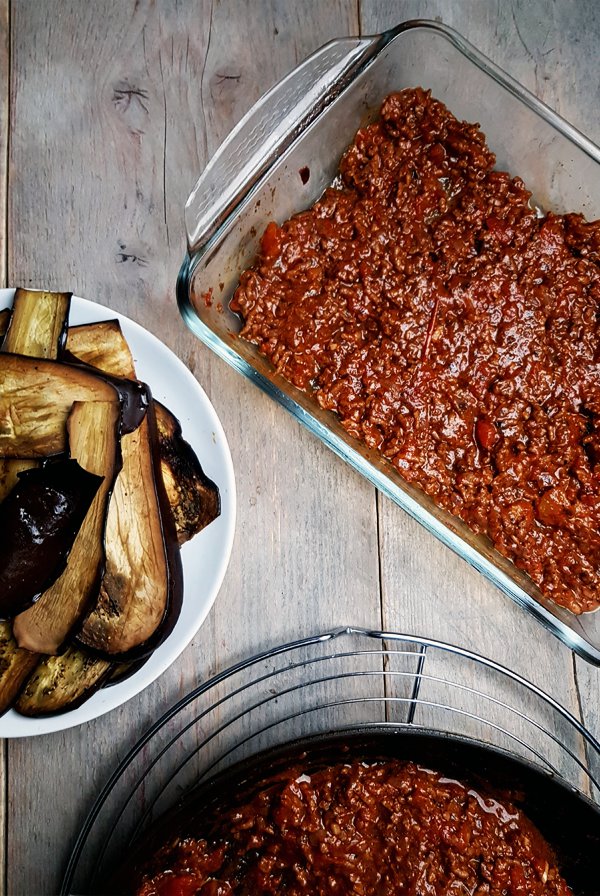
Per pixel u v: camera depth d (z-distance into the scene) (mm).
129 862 639
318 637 715
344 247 725
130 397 627
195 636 737
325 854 667
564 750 746
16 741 721
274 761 662
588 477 719
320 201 728
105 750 724
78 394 614
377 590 752
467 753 674
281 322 716
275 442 752
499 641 758
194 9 763
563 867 695
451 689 753
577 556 718
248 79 765
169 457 674
